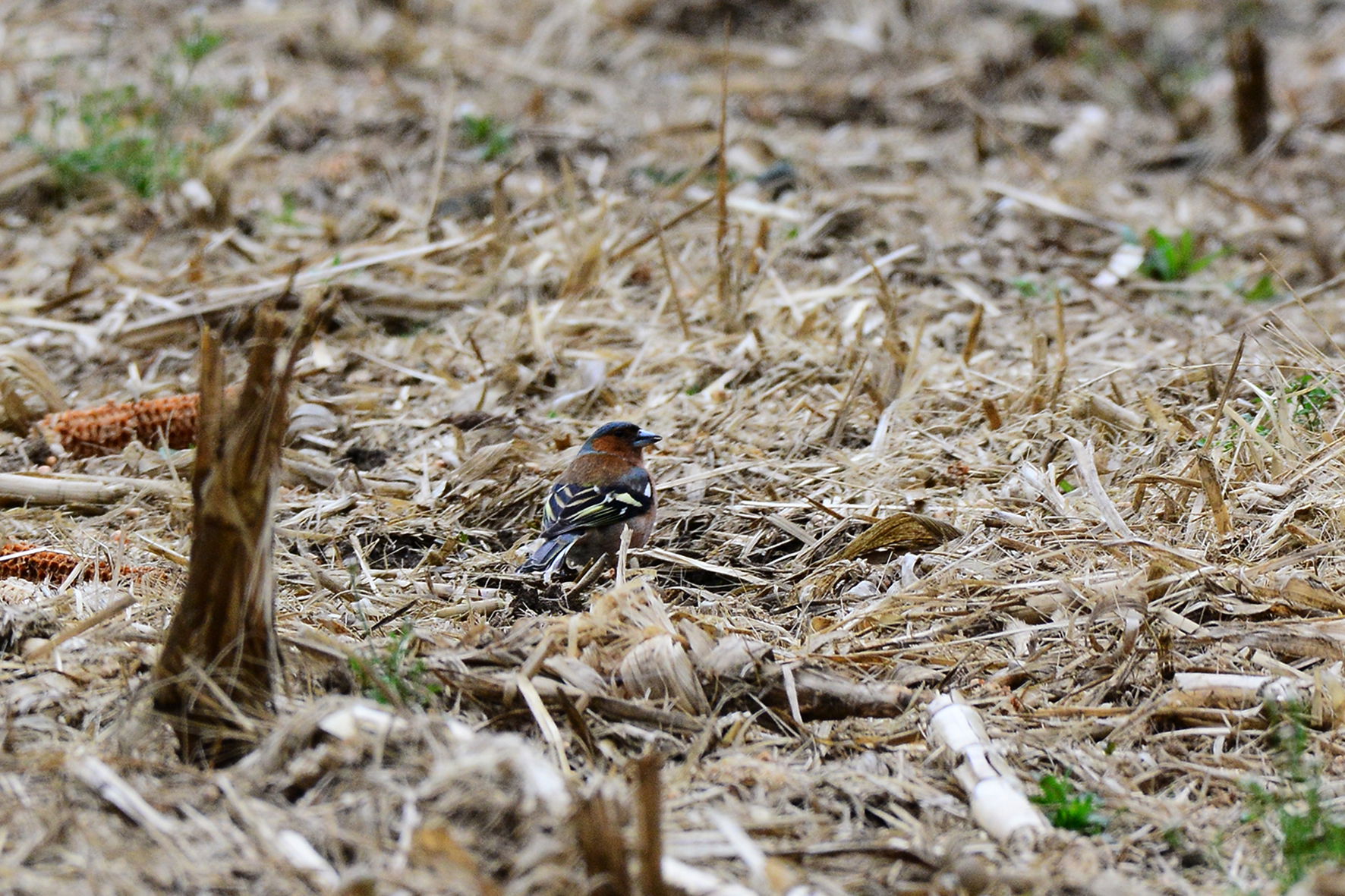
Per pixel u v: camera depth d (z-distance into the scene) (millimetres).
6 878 5504
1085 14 26750
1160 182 21031
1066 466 10922
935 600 8758
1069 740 7383
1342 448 9859
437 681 7410
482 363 13680
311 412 12859
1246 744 7348
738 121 23172
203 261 16547
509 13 27641
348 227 17812
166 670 6602
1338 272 16578
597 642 7828
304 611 8938
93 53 23516
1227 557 8953
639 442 10320
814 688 7629
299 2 26375
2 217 17984
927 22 27938
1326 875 5477
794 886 5703
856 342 13328
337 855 5773
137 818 5973
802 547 10219
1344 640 7828
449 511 10930
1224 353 13203
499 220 16328
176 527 10562
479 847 5645
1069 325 14883
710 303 15242
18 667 7527
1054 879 6008
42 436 12102
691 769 6914
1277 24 29656
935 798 6797
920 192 19406
